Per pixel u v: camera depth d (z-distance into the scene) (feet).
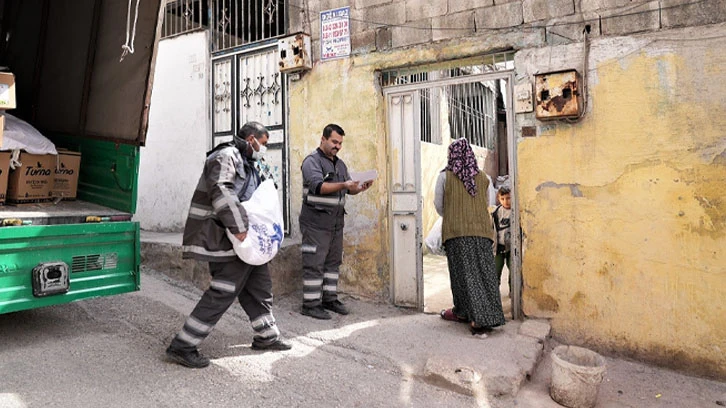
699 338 11.48
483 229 12.92
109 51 13.44
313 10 16.97
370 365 11.25
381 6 15.57
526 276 13.51
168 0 22.24
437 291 18.99
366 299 16.07
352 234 16.28
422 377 10.59
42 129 15.70
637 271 12.13
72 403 8.75
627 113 12.23
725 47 11.20
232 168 10.47
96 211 12.55
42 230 10.80
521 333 12.65
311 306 14.48
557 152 13.01
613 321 12.43
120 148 12.94
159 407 8.86
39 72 15.78
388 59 15.44
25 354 10.59
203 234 10.50
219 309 10.63
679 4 11.67
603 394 10.65
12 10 16.87
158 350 11.30
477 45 14.05
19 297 10.47
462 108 30.91
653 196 11.95
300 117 17.33
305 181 14.37
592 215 12.63
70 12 14.82
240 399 9.40
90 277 11.77
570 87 12.42
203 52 20.57
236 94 19.66
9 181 12.08
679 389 10.91
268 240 10.70
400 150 15.81
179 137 21.30
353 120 16.16
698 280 11.48
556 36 13.03
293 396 9.64
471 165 13.24
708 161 11.37
